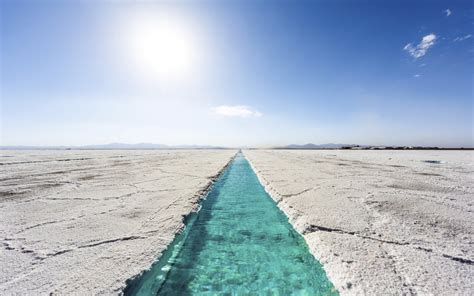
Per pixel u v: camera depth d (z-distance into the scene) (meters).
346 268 2.60
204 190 6.94
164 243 3.24
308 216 4.30
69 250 2.98
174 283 2.79
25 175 9.46
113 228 3.74
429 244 3.12
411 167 12.59
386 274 2.46
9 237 3.34
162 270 2.90
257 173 11.20
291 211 4.78
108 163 16.20
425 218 4.12
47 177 8.93
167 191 6.59
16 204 5.07
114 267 2.61
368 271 2.51
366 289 2.23
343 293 2.32
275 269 3.09
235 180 10.03
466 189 6.49
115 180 8.40
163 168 12.99
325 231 3.63
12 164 14.48
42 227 3.74
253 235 4.10
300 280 2.85
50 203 5.18
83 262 2.70
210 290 2.68
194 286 2.74
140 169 12.32
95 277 2.41
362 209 4.68
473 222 3.92
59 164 14.98
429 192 6.13
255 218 4.94
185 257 3.37
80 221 4.04
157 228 3.77
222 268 3.10
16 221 4.00
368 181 7.87
